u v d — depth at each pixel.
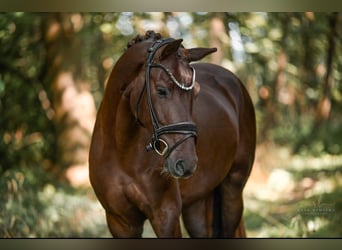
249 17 12.02
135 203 5.53
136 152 5.44
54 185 11.34
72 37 11.97
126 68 5.26
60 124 11.89
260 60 12.42
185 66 4.88
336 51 12.05
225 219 7.01
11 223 9.57
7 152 11.01
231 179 6.99
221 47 12.10
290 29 12.06
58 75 11.97
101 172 5.62
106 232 10.06
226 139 6.50
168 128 4.73
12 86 11.52
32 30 11.63
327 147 12.28
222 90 6.88
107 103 5.53
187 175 4.68
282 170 12.30
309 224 10.24
